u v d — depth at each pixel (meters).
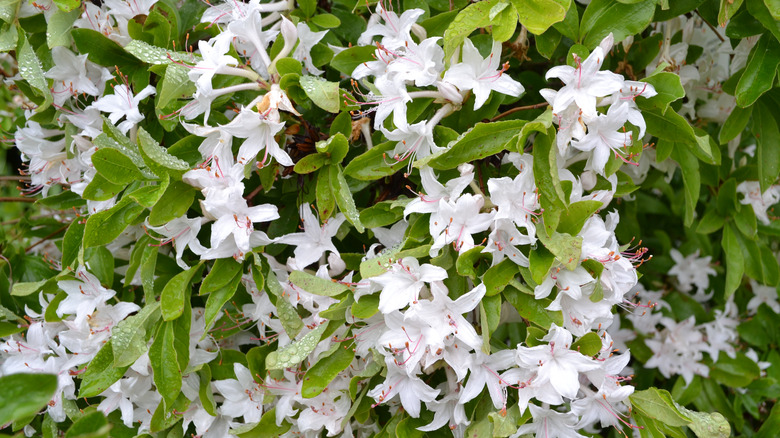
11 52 0.99
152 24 0.83
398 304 0.73
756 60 0.81
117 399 0.82
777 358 1.02
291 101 0.79
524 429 0.75
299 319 0.78
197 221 0.78
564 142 0.74
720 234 1.11
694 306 1.04
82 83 0.83
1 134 1.03
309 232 0.79
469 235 0.73
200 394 0.81
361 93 0.83
